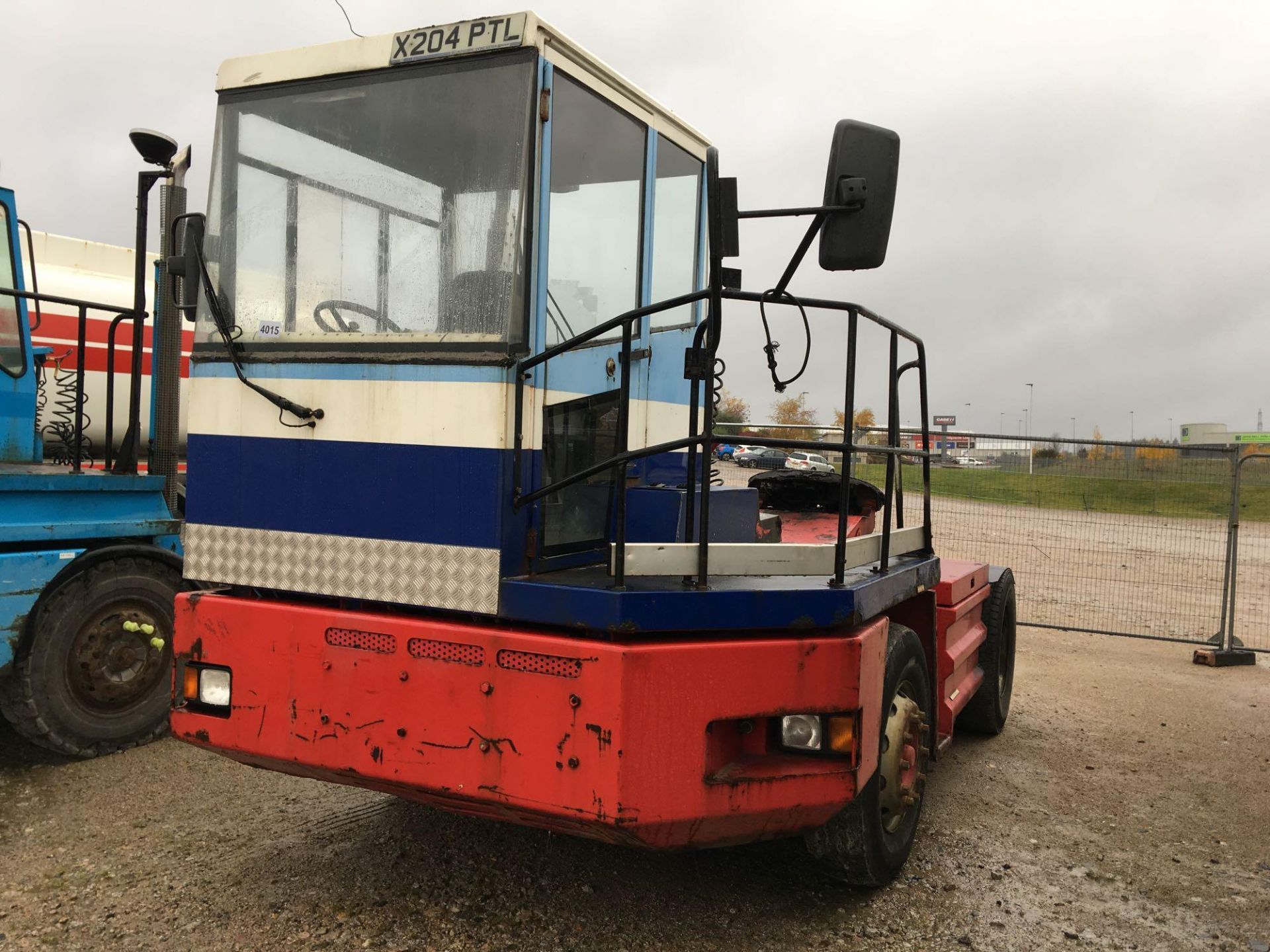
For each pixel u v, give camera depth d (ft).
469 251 9.90
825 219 9.04
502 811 9.42
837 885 12.04
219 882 11.53
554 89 10.27
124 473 16.87
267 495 10.76
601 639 9.08
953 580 15.49
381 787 10.09
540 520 10.17
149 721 16.74
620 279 11.95
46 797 14.26
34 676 15.17
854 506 16.30
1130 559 40.93
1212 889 12.32
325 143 10.78
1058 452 38.50
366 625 9.86
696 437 9.34
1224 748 18.72
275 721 10.29
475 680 9.34
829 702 9.78
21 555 14.78
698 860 12.64
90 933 10.27
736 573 9.68
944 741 14.85
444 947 10.16
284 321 10.83
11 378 17.61
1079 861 13.12
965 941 10.74
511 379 9.68
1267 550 52.06
